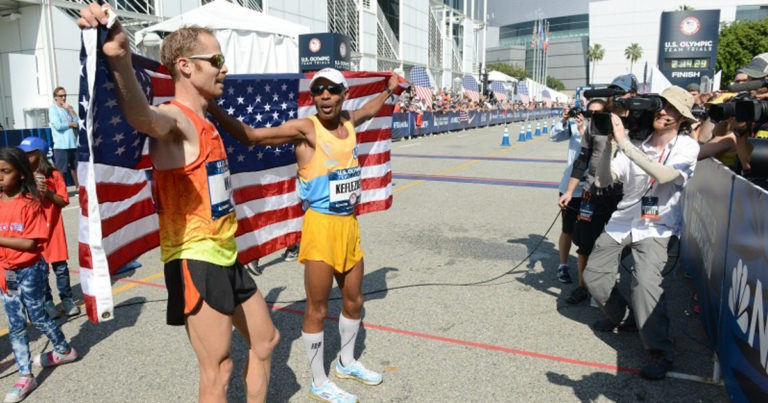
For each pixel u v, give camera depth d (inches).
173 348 142.9
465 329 153.9
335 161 109.5
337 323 158.6
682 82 693.9
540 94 2012.8
